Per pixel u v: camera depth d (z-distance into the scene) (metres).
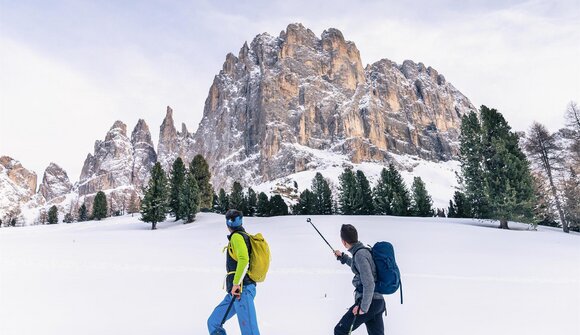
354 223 33.47
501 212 37.47
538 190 42.16
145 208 55.78
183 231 35.59
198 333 5.84
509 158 38.00
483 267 12.76
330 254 15.92
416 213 63.56
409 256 15.55
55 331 5.95
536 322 6.39
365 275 4.03
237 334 5.58
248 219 44.22
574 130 39.12
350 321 4.26
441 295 8.48
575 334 5.77
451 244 20.33
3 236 37.44
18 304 7.73
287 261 13.95
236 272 4.22
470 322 6.38
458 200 67.88
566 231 37.69
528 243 21.73
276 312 6.94
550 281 10.32
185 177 68.19
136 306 7.54
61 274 11.53
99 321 6.48
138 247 20.56
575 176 41.72
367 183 72.75
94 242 24.56
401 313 6.96
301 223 34.66
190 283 10.03
